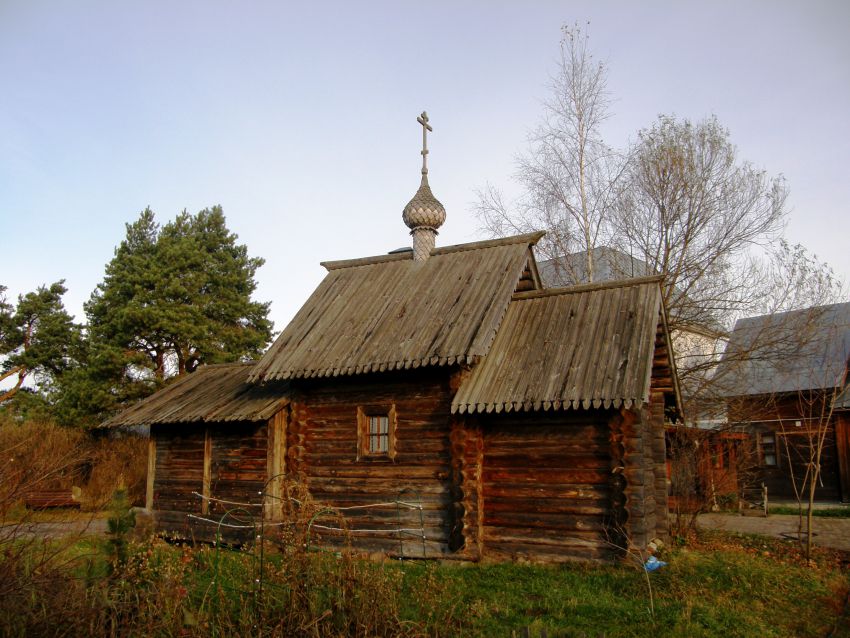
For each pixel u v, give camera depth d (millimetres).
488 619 9148
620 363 12477
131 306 29984
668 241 24047
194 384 18688
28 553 7324
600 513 12180
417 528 13500
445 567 12430
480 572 11812
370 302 16328
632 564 11555
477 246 16906
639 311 13609
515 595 10406
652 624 9008
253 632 7328
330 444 14828
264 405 15305
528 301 15227
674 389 15484
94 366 29891
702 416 24109
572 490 12438
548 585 10836
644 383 11828
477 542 12711
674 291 24141
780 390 26516
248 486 15555
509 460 12977
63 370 34062
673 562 11906
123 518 7613
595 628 8977
